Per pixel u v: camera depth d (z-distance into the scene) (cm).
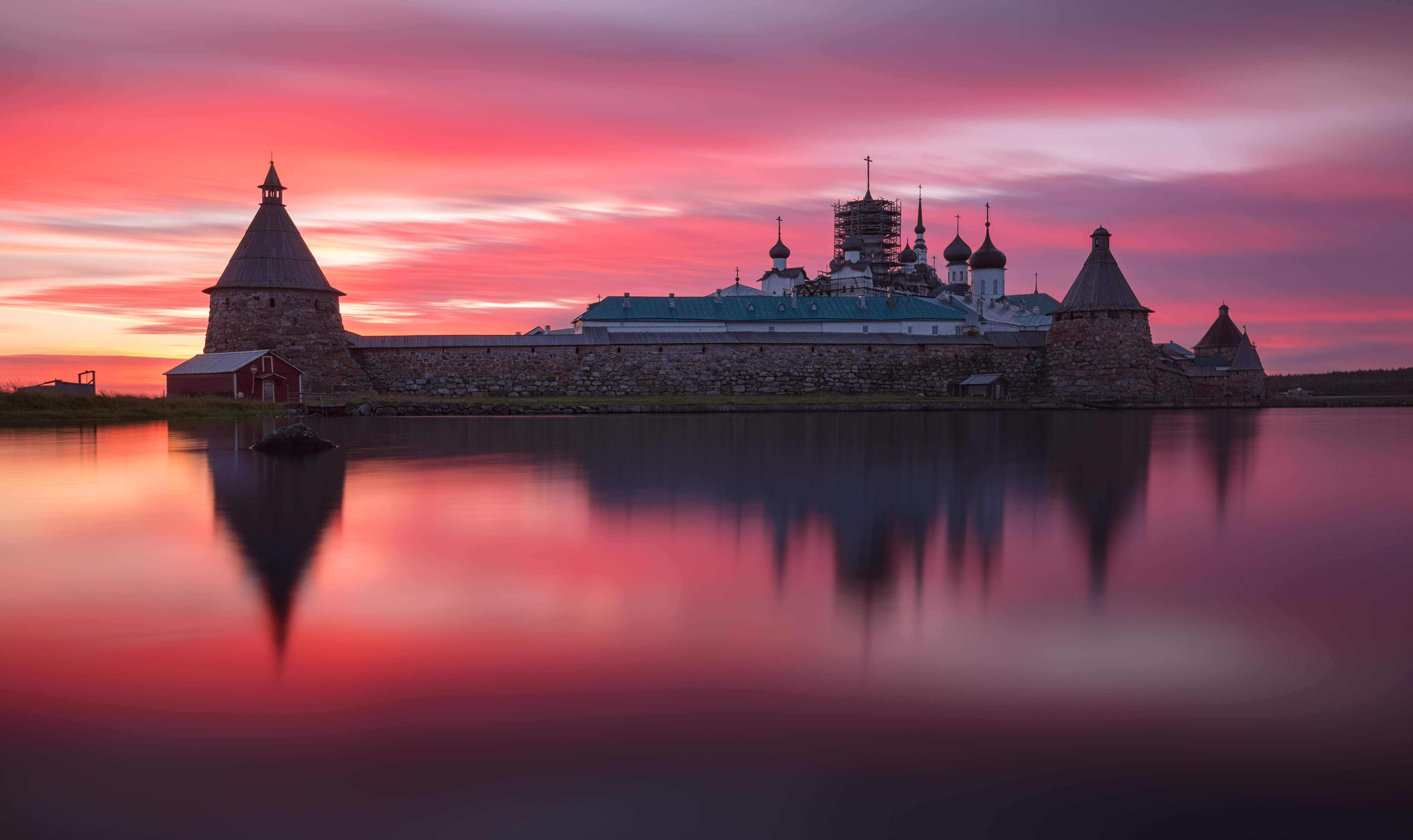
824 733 493
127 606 740
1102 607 747
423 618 707
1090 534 1122
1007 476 1836
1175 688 559
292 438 2434
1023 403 6531
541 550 998
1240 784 442
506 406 5494
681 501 1421
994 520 1232
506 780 444
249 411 4562
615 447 2652
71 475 1777
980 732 495
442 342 6512
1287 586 829
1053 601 768
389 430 3606
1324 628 686
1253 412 6281
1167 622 700
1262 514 1309
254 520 1216
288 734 490
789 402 6191
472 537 1086
